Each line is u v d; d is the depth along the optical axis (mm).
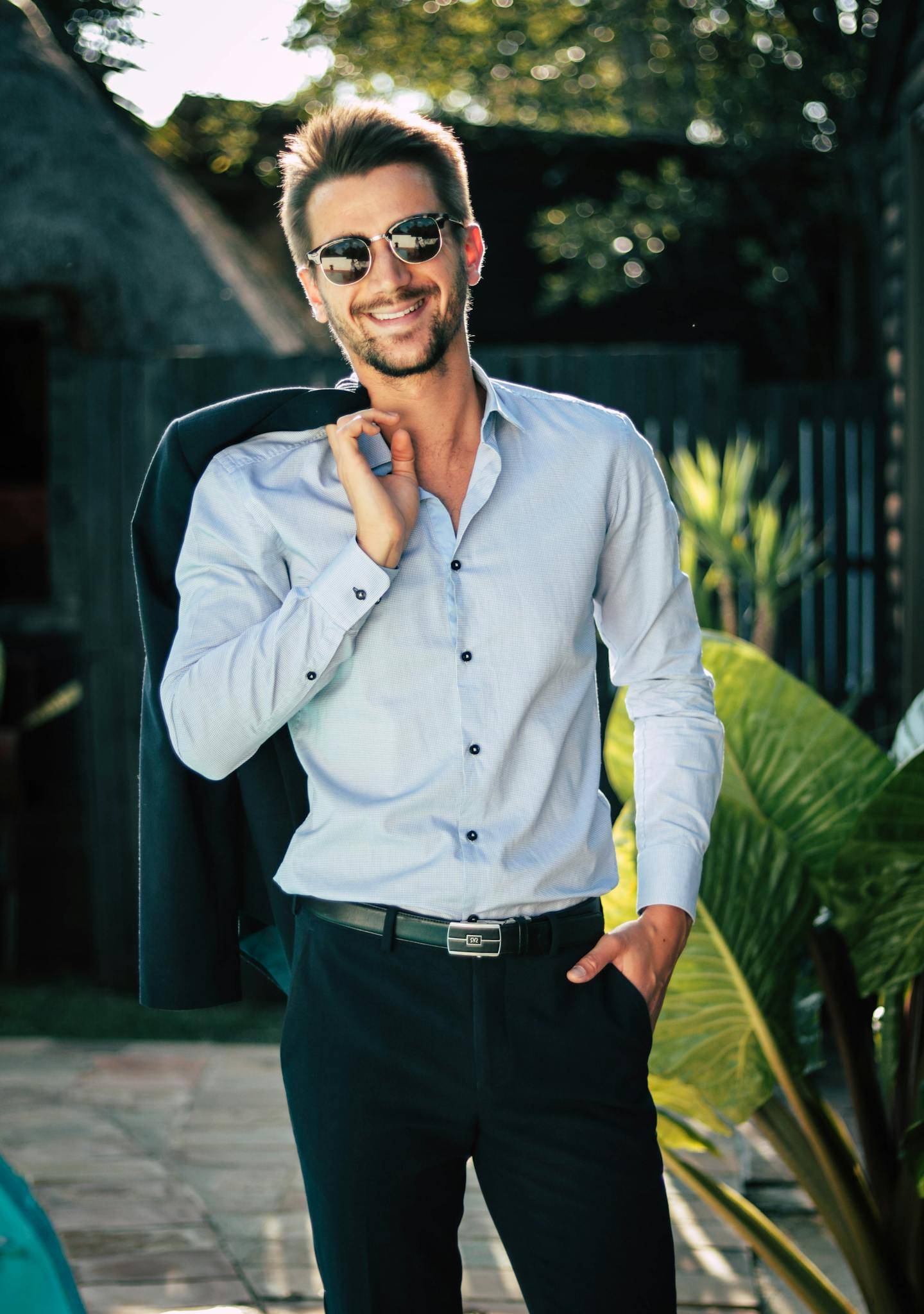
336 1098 1613
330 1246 1627
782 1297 2916
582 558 1729
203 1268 3021
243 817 1908
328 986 1648
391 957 1626
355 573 1590
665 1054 2217
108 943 5590
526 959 1623
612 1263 1593
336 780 1690
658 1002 1725
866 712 6262
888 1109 2396
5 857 5906
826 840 2320
